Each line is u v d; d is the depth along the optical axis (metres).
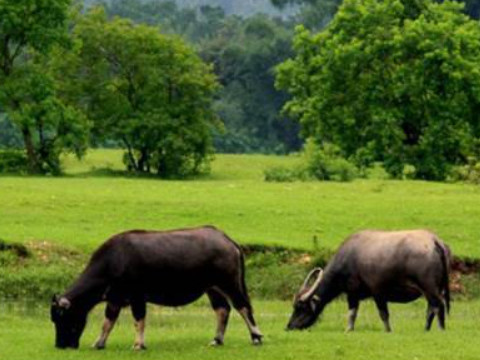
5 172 177.00
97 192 122.31
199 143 198.75
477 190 135.62
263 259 92.75
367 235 64.12
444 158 172.50
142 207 111.62
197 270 55.22
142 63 196.25
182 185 137.00
